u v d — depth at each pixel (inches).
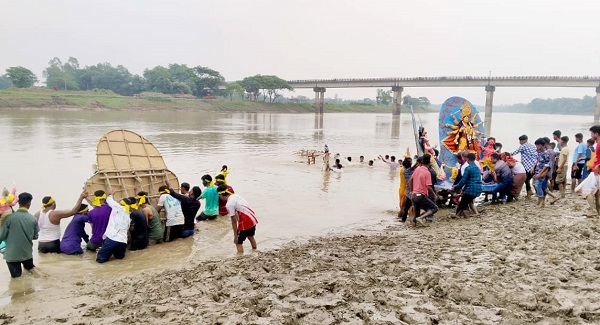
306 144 1439.5
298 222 470.0
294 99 7381.9
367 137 1825.8
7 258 299.7
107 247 340.2
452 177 535.5
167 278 287.7
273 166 900.6
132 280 295.0
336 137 1793.8
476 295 220.4
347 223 466.9
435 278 247.4
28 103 3531.0
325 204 560.4
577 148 575.8
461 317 195.0
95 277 307.1
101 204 373.1
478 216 455.8
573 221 394.9
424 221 452.4
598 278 234.7
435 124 3179.1
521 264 267.6
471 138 548.7
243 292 247.9
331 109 6461.6
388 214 510.3
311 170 859.4
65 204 526.9
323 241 389.7
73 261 341.7
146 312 221.6
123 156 452.4
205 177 485.1
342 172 842.2
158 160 480.1
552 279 236.2
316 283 254.4
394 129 2454.5
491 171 541.6
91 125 1937.7
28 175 714.8
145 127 2001.7
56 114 2886.3
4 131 1539.1
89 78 6525.6
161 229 397.4
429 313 203.2
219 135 1696.6
